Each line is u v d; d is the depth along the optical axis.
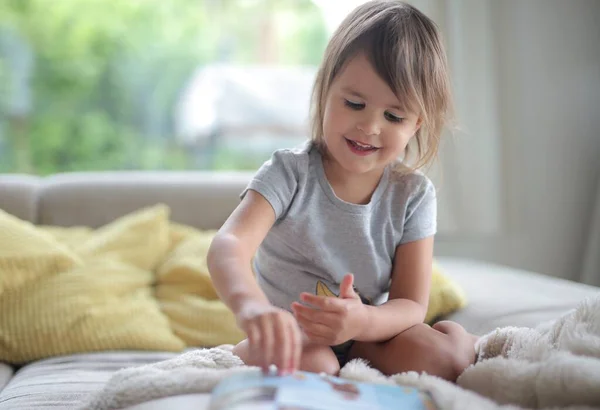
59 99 3.32
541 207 2.76
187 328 1.58
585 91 2.74
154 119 3.34
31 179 2.04
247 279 0.86
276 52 3.34
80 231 1.88
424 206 1.14
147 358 1.39
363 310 0.90
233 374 0.74
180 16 3.37
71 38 3.33
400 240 1.13
